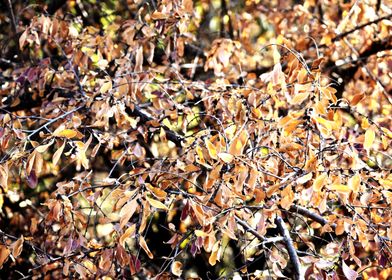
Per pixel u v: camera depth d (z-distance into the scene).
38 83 4.42
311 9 6.55
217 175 2.77
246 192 3.06
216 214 3.02
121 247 2.90
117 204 2.76
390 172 3.11
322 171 2.80
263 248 3.16
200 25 6.54
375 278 3.45
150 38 4.32
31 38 4.25
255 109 3.11
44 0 5.94
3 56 5.42
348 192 2.77
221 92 3.74
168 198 3.33
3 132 3.43
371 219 3.18
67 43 4.62
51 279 4.20
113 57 4.58
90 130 3.69
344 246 3.15
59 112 4.27
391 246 3.12
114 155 3.99
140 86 3.87
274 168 3.12
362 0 4.98
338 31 5.09
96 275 3.31
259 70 5.70
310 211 3.52
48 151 5.82
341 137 3.17
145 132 3.86
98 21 6.44
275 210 3.04
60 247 4.15
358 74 5.62
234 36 6.28
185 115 3.87
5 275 5.05
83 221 3.24
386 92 5.64
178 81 4.25
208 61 4.70
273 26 6.72
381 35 5.34
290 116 2.73
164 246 5.58
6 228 5.38
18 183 5.69
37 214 5.70
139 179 2.95
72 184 3.30
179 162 3.34
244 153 3.20
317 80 2.85
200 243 2.92
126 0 6.32
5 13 5.94
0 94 5.07
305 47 5.50
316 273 2.96
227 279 3.32
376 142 4.00
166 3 4.01
